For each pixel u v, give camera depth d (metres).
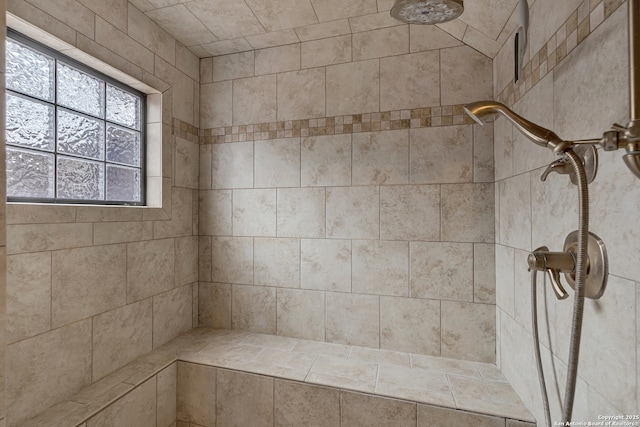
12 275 0.99
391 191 1.57
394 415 1.18
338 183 1.64
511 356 1.25
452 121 1.49
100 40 1.26
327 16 1.50
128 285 1.41
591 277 0.72
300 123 1.71
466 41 1.45
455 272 1.49
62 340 1.14
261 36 1.66
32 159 1.12
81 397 1.16
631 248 0.62
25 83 1.10
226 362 1.43
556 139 0.65
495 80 1.42
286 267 1.73
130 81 1.46
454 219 1.49
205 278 1.87
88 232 1.23
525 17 0.85
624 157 0.54
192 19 1.53
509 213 1.26
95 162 1.36
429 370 1.38
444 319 1.50
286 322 1.73
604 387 0.69
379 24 1.55
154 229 1.55
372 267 1.59
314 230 1.68
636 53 0.51
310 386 1.28
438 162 1.51
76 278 1.19
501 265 1.36
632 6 0.51
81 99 1.30
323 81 1.67
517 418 1.06
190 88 1.81
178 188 1.71
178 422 1.45
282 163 1.74
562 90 0.86
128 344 1.41
